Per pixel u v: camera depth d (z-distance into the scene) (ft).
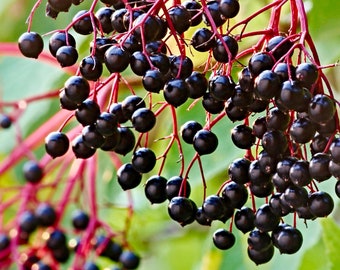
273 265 1.89
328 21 1.70
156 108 1.88
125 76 1.85
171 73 1.41
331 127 1.38
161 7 1.41
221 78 1.40
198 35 1.42
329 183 1.77
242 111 1.42
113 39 1.42
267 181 1.41
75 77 1.40
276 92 1.36
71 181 1.86
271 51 1.40
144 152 1.45
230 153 1.80
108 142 1.43
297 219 1.85
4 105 1.90
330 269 1.82
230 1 1.43
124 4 1.45
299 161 1.38
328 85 1.39
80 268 1.79
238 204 1.44
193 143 1.44
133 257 1.83
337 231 1.81
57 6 1.44
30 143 1.91
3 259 1.84
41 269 1.80
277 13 1.45
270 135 1.39
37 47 1.45
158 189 1.46
